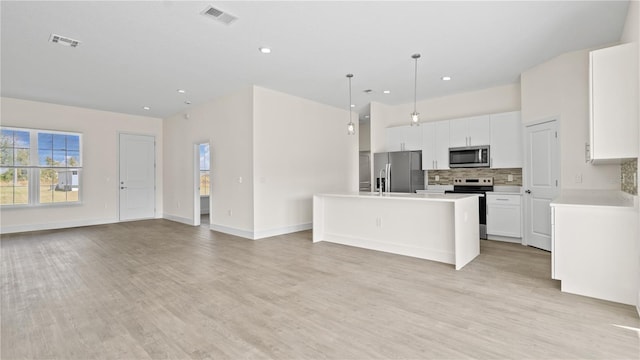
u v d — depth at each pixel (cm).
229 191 586
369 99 627
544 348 196
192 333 218
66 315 246
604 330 217
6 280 328
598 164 369
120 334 217
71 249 468
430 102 625
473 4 285
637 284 256
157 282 321
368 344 203
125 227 668
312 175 638
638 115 251
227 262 394
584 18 312
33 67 433
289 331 220
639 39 248
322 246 479
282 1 277
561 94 411
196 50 381
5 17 298
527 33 344
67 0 271
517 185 530
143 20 308
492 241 509
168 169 793
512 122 509
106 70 447
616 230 267
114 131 736
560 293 286
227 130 589
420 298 276
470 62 429
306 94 589
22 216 616
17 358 189
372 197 416
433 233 397
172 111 726
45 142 640
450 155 577
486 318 237
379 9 291
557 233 291
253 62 422
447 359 186
